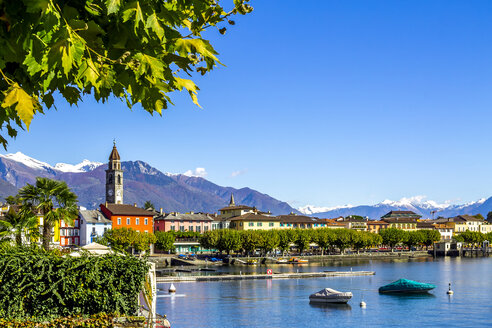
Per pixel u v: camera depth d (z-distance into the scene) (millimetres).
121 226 161125
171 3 5773
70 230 152625
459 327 61156
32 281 24281
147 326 25531
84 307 24766
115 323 23812
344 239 194625
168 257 156375
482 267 153000
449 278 116875
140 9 4988
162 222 197000
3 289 23734
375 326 61656
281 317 66562
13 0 4484
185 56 5652
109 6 4855
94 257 25609
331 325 62188
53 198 55531
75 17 4840
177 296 83938
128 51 5324
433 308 74750
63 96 5965
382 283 105625
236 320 64125
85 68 5035
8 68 5250
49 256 25250
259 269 144625
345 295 77562
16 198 54781
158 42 5465
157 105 5930
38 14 4520
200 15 6250
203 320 63781
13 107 5227
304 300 80812
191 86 5949
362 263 173125
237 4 6402
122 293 25328
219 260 167625
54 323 23266
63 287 24188
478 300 82250
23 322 23000
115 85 5703
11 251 25109
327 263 171875
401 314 69812
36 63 4703
